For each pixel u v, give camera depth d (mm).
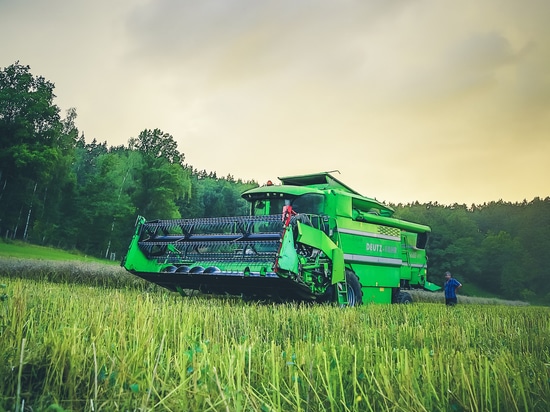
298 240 9414
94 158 105562
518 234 121938
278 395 2535
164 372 2893
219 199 111938
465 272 99750
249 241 9766
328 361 3139
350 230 11734
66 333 3404
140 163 70000
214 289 10758
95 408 2428
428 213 109250
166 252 11422
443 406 2617
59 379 2795
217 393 2500
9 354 3066
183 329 4125
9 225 55750
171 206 66688
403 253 15000
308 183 12867
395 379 2889
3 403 2420
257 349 3619
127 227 64562
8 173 55375
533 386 2961
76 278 14297
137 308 5215
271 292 10062
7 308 4348
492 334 5699
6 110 55219
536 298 103688
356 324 5809
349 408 2629
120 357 3031
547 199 127562
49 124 58156
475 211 155875
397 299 13922
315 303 9719
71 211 69562
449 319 7270
